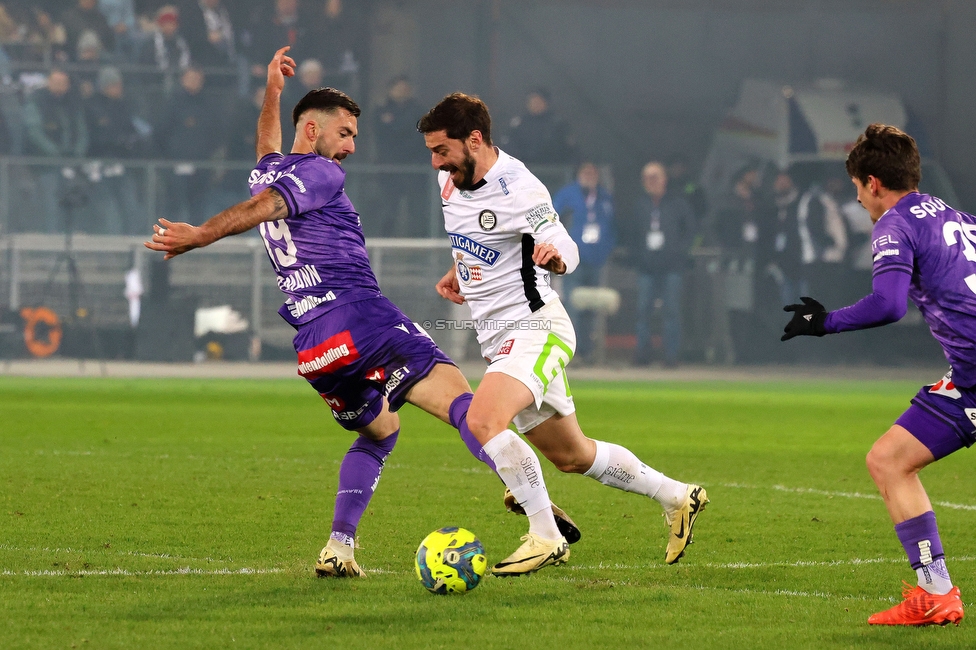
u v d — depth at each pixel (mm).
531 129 80188
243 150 79812
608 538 22016
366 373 18328
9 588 16719
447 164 18391
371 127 83875
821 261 80438
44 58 81188
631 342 84000
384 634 14383
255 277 73375
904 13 101125
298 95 81938
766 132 87250
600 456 19016
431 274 76000
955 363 15562
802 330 15719
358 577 18016
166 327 72125
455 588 16656
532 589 17250
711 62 101625
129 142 78125
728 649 13938
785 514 24984
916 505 15625
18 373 67500
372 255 75688
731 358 81438
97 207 76812
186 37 81750
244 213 17109
